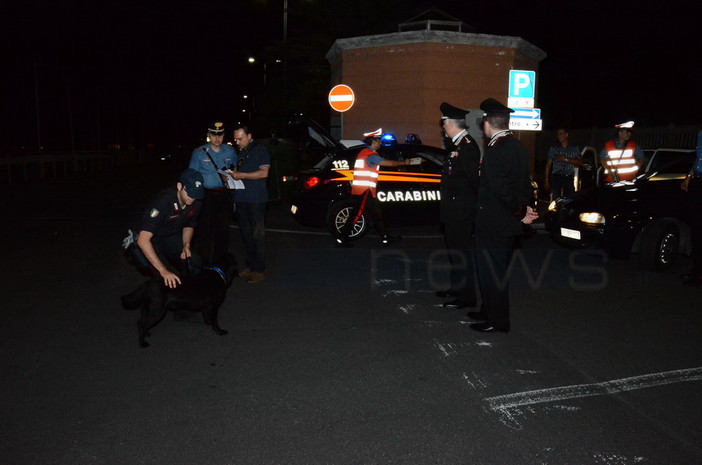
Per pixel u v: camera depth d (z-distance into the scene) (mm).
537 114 11922
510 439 3797
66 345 5402
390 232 11602
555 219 8977
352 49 17672
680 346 5438
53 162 30406
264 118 32156
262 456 3600
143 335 5328
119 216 14109
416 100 16781
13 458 3561
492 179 5539
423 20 17953
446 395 4410
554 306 6676
